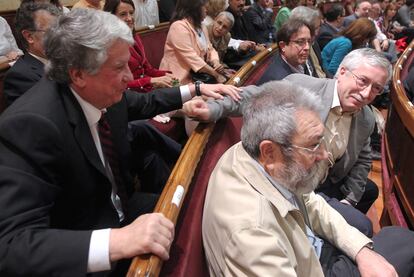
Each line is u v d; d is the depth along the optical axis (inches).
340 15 146.9
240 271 33.9
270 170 40.0
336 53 125.6
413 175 69.2
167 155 67.5
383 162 93.4
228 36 143.1
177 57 109.7
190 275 33.2
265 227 34.4
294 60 85.1
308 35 81.9
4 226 30.4
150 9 143.6
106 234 29.9
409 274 51.3
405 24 259.0
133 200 54.7
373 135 115.3
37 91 38.0
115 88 39.6
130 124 62.4
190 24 110.8
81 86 38.8
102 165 40.8
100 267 29.3
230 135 59.4
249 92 59.2
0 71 73.2
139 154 63.2
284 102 38.6
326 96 59.7
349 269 48.7
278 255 33.2
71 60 36.7
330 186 69.6
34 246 29.2
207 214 38.5
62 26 36.9
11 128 33.6
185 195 38.9
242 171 39.1
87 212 40.7
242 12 171.0
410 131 67.0
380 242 53.4
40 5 66.3
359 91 57.1
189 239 35.9
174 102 59.7
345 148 63.7
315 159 39.3
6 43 110.0
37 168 34.0
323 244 51.9
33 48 67.2
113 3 89.6
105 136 46.1
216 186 39.8
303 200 48.1
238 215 35.5
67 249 29.0
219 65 122.3
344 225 51.3
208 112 52.1
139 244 28.7
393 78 91.1
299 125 37.5
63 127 37.0
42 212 32.7
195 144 46.6
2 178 31.8
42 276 29.0
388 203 82.4
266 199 37.2
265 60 102.1
